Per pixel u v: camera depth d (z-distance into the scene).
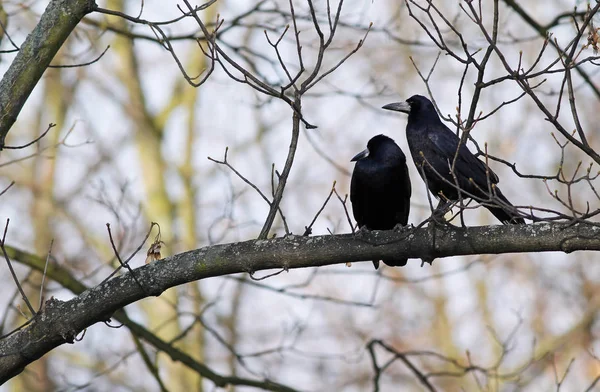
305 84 8.06
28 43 8.85
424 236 7.96
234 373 23.47
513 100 7.86
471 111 8.00
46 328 7.93
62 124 22.66
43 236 21.69
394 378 26.39
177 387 21.69
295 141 8.27
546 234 7.62
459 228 7.88
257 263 8.01
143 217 22.66
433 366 26.61
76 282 13.39
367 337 26.36
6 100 8.66
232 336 23.66
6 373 7.98
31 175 22.30
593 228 7.49
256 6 13.77
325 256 7.98
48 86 22.45
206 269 8.03
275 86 14.20
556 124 7.34
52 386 21.50
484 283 27.25
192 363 13.31
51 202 22.06
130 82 23.19
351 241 8.00
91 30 14.55
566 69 7.45
